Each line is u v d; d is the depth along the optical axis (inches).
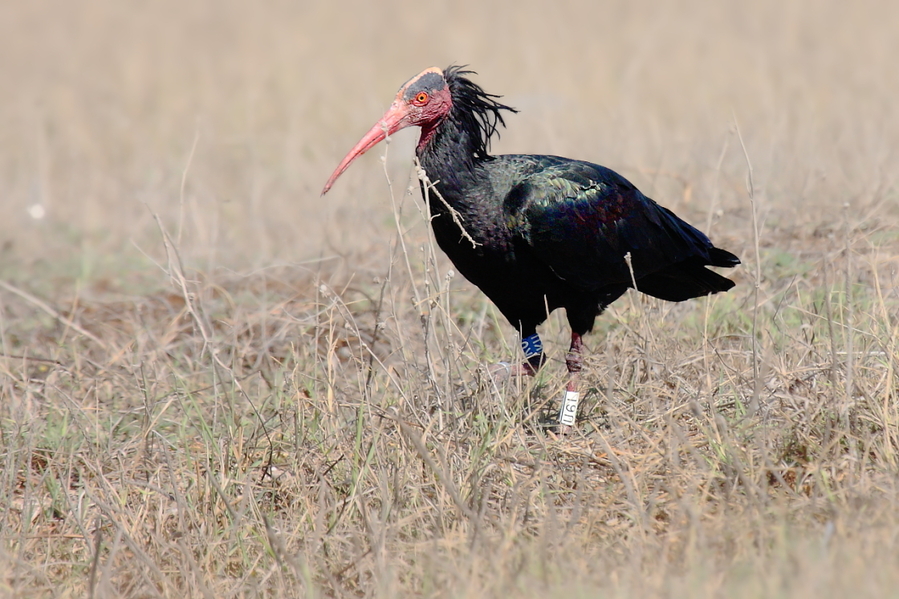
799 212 956.0
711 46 2085.4
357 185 1238.9
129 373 768.3
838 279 829.8
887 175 1019.9
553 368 766.5
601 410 706.2
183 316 910.4
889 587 426.3
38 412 720.3
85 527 591.8
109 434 686.5
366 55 2368.4
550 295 713.6
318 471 609.9
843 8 2372.0
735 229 979.9
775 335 729.6
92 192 1417.3
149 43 2738.7
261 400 734.5
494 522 550.0
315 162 1417.3
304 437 645.9
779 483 573.0
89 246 1209.4
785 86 1610.5
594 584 464.8
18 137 1829.5
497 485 594.9
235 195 1341.0
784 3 2469.2
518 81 1859.0
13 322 949.8
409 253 983.6
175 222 1250.0
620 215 713.0
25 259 1185.4
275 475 631.8
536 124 1425.9
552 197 687.1
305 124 1670.8
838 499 536.4
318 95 1908.2
